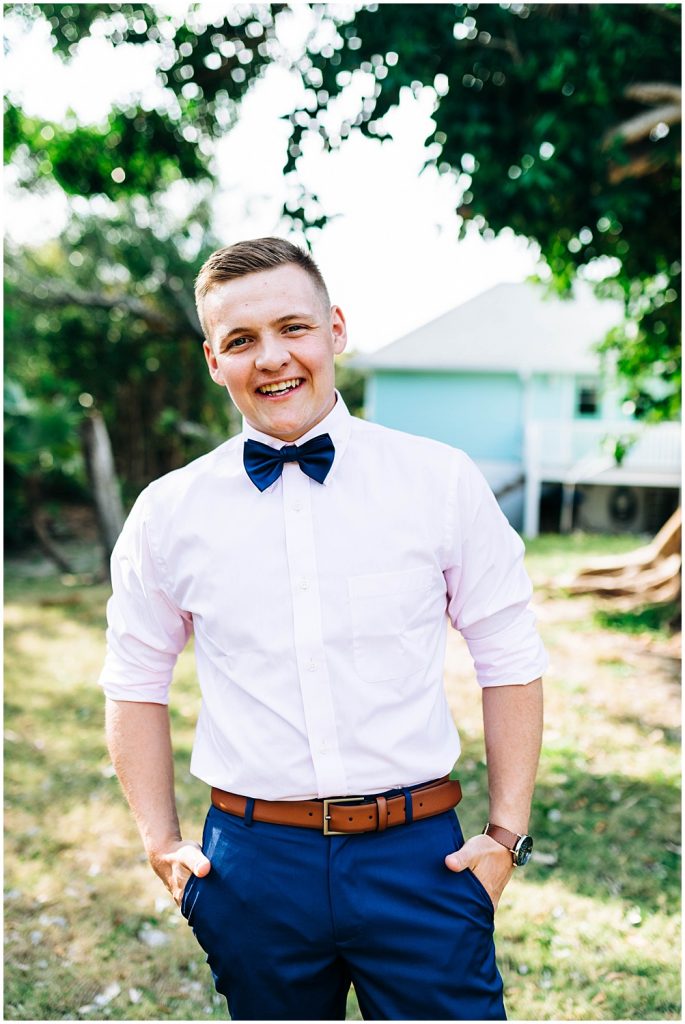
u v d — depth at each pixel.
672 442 16.95
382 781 1.65
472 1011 1.64
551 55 5.63
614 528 17.91
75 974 2.97
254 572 1.68
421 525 1.69
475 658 1.84
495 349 18.48
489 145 5.92
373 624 1.65
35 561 12.98
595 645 7.41
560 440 17.70
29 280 16.05
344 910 1.62
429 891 1.64
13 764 4.85
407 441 1.75
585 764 4.80
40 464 12.18
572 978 2.92
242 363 1.66
